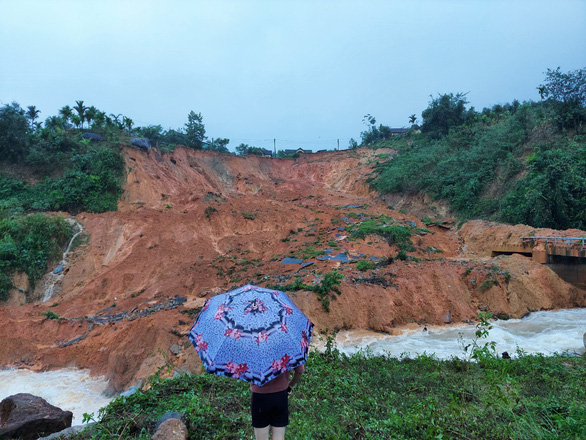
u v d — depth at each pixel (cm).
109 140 4534
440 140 5241
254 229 3662
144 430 558
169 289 2575
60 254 3005
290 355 378
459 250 3147
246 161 6334
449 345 1780
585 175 2883
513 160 3547
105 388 1698
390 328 2022
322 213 3934
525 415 609
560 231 2623
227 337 379
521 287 2305
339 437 535
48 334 2112
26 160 3975
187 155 5569
